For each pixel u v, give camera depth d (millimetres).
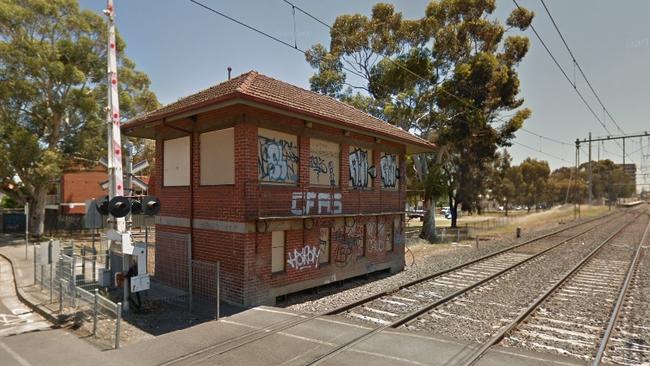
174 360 6621
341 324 8523
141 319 9023
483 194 54281
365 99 30000
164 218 12961
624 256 19672
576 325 8961
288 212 11430
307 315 9203
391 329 8250
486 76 27250
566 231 33312
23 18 24500
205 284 11117
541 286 12914
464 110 28359
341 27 31172
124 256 9648
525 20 30453
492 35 29203
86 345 7383
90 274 13445
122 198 9195
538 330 8648
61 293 9352
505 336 8156
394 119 29328
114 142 9836
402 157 17047
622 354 7324
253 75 12008
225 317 9086
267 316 9148
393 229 16328
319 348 7109
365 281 14266
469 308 10336
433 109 30266
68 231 30062
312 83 31125
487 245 25109
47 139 27438
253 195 10414
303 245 11961
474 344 7363
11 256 18078
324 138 12750
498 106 31391
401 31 29594
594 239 27203
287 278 11398
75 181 34844
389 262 15875
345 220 13586
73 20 26266
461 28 29031
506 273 15156
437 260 18859
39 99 25859
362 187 14633
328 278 12805
